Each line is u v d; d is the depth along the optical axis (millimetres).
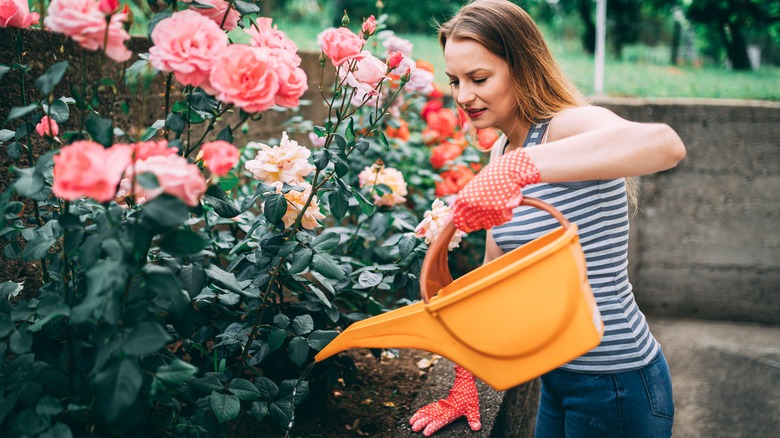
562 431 1399
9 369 1039
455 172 2650
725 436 2646
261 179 1501
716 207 3656
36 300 1153
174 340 1320
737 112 3525
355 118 2574
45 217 1291
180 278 1188
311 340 1460
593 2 13594
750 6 8578
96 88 1058
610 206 1210
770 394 2949
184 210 879
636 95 4387
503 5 1260
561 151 967
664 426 1249
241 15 1236
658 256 3750
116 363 891
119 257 881
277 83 995
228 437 1651
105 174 796
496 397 1884
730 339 3490
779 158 3547
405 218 2080
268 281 1490
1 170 1623
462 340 998
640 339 1229
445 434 1694
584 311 958
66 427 968
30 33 1648
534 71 1251
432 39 7508
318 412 1889
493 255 1513
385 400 2033
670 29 11141
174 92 2260
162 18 1074
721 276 3723
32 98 1688
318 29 7219
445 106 3672
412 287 1731
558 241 941
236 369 1585
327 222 2863
